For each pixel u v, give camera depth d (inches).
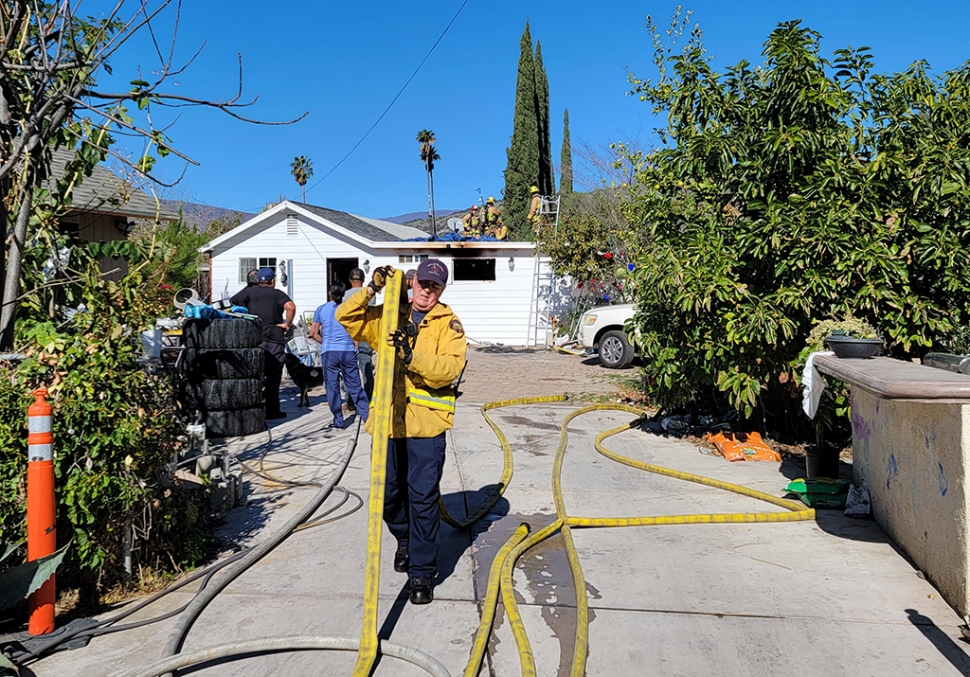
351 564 179.9
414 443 155.6
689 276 277.4
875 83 289.7
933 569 163.5
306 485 245.8
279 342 363.6
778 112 288.5
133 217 537.6
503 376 548.4
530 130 1337.4
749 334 270.8
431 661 129.0
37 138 200.8
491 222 917.2
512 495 239.9
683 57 302.7
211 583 163.6
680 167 303.7
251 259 863.7
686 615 152.2
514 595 159.0
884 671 130.3
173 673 127.6
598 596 161.5
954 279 262.1
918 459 171.8
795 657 135.2
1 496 141.2
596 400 435.8
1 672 126.2
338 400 341.4
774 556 184.7
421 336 159.0
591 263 758.5
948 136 275.6
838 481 230.8
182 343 334.6
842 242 263.6
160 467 172.7
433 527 157.1
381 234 992.2
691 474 259.9
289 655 135.9
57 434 145.9
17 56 199.8
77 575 155.6
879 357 207.6
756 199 292.5
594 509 224.2
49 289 228.2
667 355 308.7
